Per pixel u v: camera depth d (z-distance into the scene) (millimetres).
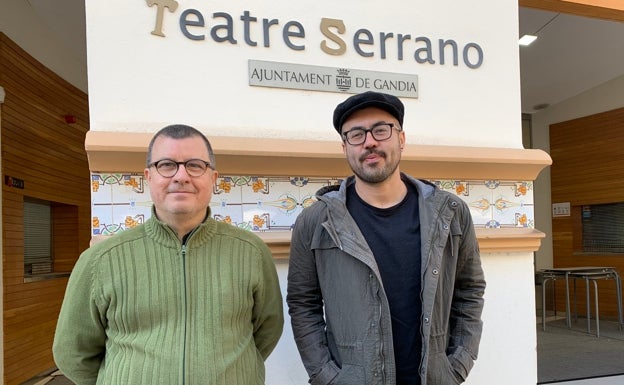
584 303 6723
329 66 2473
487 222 2701
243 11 2344
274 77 2373
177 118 2234
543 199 7414
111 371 1403
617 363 4246
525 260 2748
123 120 2168
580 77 6355
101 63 2152
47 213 4926
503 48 2814
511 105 2812
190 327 1423
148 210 2182
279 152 2264
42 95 4469
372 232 1663
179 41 2248
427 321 1564
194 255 1496
